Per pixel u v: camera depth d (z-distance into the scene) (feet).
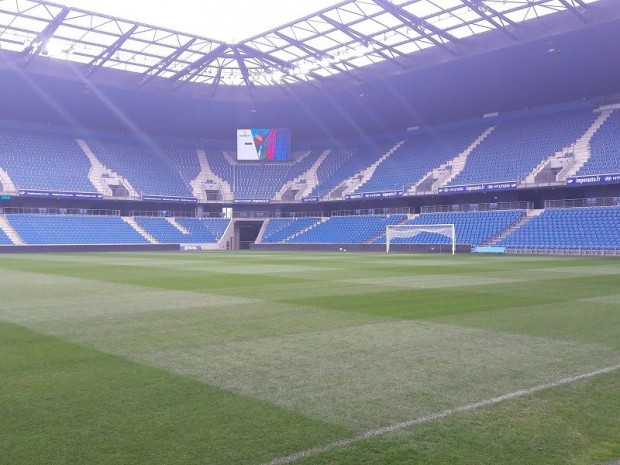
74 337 26.66
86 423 14.88
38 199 176.45
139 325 30.01
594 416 15.60
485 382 18.98
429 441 13.80
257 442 13.67
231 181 206.90
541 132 164.55
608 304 38.37
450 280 57.26
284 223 199.11
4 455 12.83
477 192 157.17
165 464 12.42
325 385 18.60
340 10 115.65
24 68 142.20
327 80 165.68
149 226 185.88
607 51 126.52
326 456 12.89
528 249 131.85
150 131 207.31
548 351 23.71
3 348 24.20
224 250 180.04
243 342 25.54
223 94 177.47
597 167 138.92
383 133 210.79
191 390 17.94
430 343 25.35
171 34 130.21
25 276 62.95
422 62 141.69
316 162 212.64
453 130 192.44
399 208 179.63
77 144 194.49
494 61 134.82
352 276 62.54
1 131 182.29
